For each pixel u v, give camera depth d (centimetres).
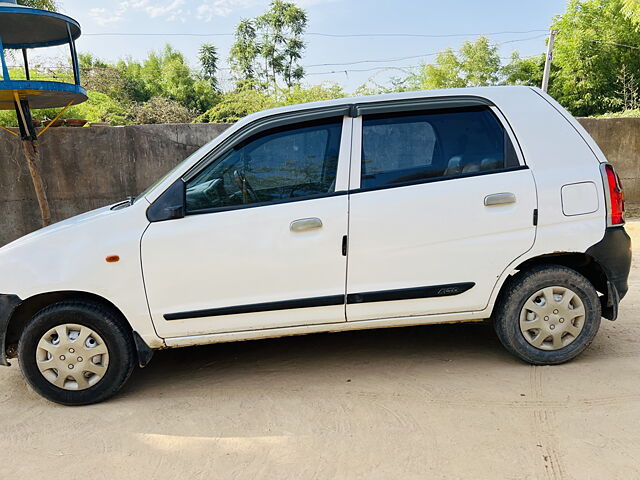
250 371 378
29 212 839
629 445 259
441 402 313
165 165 866
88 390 334
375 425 291
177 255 325
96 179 850
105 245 325
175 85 4172
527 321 349
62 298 341
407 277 336
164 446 282
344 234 329
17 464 272
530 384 330
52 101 684
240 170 338
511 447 262
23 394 364
